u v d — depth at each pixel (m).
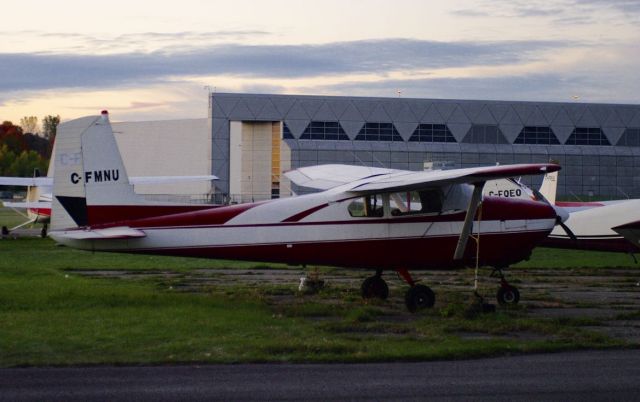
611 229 25.66
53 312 15.11
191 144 91.06
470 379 10.40
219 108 72.88
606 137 77.56
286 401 9.34
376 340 12.88
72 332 13.15
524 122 75.81
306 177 20.84
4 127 191.25
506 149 74.38
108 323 13.95
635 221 25.62
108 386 9.98
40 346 12.14
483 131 75.12
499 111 75.38
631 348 12.52
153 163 94.19
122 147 96.56
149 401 9.34
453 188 17.44
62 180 17.33
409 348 12.10
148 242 17.17
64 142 17.38
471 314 15.61
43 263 27.97
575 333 13.55
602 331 14.17
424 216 17.31
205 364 11.20
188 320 14.34
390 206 17.33
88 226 17.33
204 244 17.22
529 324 14.34
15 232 50.78
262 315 15.16
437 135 74.62
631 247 26.80
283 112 73.06
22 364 11.09
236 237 17.22
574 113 76.69
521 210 17.62
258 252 17.28
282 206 17.41
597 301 18.62
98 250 17.22
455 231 17.36
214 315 14.91
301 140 72.69
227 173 73.50
